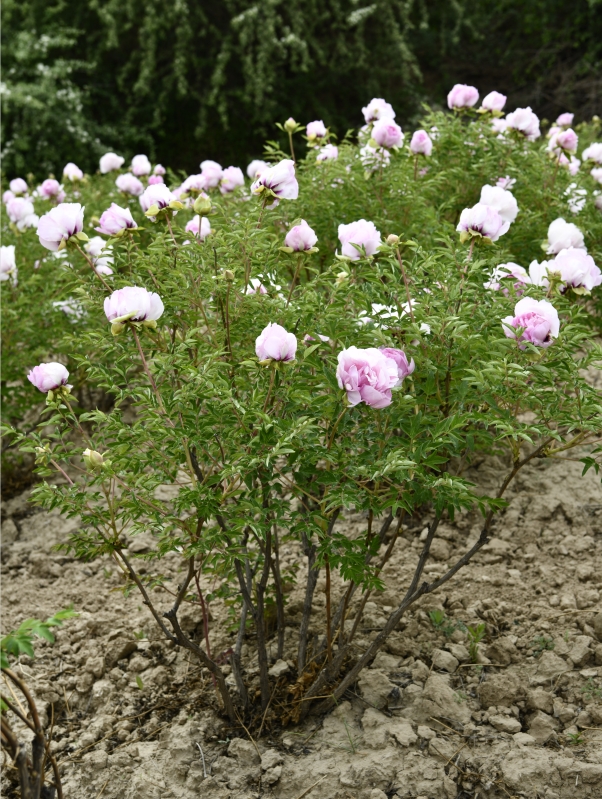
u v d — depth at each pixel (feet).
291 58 39.68
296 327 7.37
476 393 6.72
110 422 6.85
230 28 40.60
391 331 6.93
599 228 10.86
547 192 10.94
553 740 7.55
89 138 37.99
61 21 40.29
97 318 11.62
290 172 7.63
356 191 10.91
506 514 10.88
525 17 44.93
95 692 8.76
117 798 7.47
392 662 8.56
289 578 8.93
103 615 9.92
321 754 7.56
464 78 48.67
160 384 7.45
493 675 8.38
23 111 37.55
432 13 45.91
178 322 7.82
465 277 7.09
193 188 10.79
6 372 12.06
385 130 10.65
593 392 6.39
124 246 8.02
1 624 9.99
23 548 11.80
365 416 6.97
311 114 42.73
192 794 7.34
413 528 10.85
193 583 10.16
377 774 7.20
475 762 7.32
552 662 8.40
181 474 9.87
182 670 8.98
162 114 41.22
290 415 6.91
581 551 10.21
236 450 6.63
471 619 9.22
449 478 6.32
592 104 41.14
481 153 11.60
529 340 6.31
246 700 8.16
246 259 7.47
